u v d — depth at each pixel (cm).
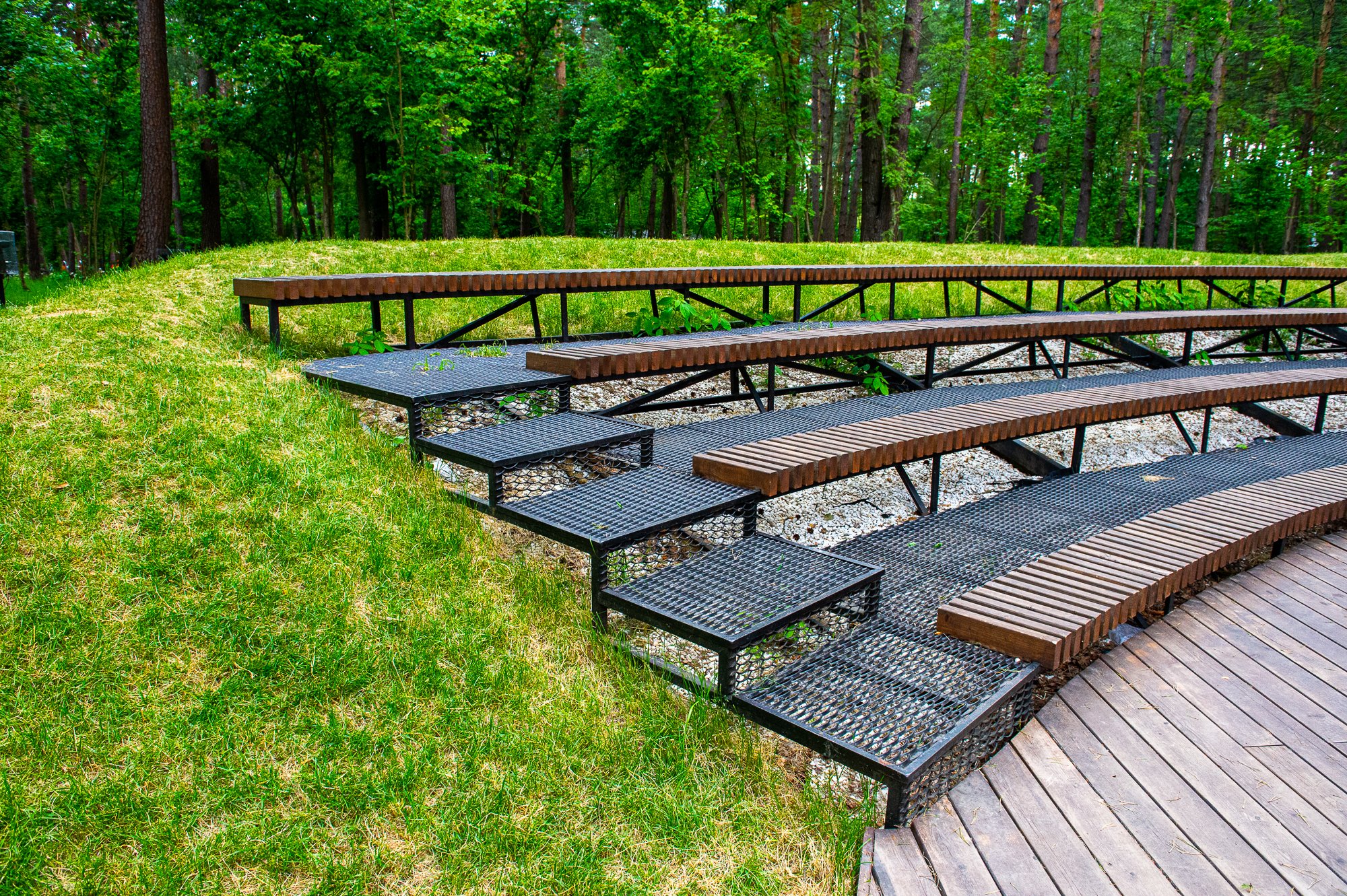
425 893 200
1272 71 2470
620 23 1814
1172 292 1114
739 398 614
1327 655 314
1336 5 2459
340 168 2416
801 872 213
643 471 383
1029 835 214
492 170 1652
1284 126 2433
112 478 335
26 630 262
